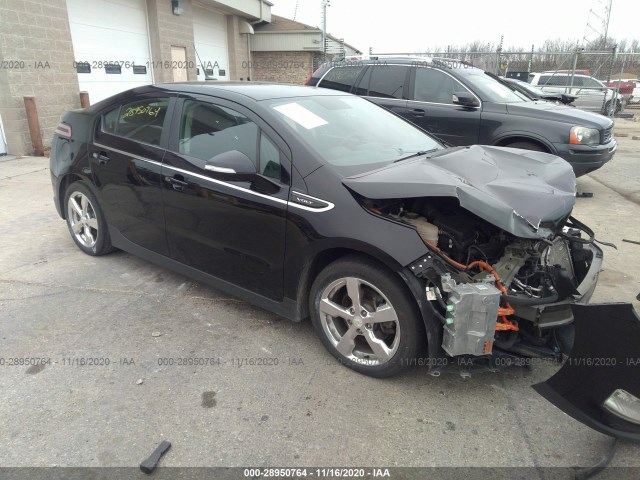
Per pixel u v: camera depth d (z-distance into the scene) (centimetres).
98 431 239
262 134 306
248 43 2022
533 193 276
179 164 343
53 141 460
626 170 911
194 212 336
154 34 1289
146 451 227
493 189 278
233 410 255
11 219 551
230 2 1641
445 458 228
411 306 256
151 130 369
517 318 259
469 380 284
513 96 707
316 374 286
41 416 248
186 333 326
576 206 655
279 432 241
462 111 670
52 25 923
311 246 281
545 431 245
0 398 260
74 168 425
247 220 307
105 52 1130
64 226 530
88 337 319
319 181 280
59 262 435
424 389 275
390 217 264
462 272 256
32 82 894
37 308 354
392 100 719
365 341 293
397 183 262
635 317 191
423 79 702
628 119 2097
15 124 876
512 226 249
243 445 232
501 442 237
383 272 262
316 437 238
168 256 373
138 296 375
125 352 303
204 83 367
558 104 739
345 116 356
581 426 248
